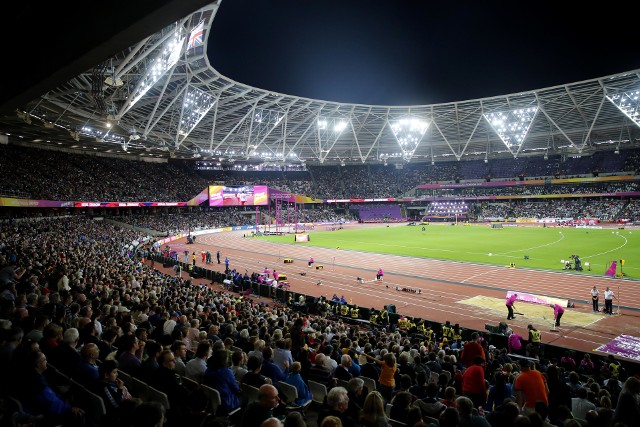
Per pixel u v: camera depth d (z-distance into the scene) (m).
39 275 21.02
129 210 89.38
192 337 12.64
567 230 78.69
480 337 17.95
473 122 100.44
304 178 126.88
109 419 5.64
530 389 8.32
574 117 90.12
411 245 61.19
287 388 8.63
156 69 46.25
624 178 94.75
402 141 107.62
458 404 6.40
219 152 98.62
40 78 11.91
